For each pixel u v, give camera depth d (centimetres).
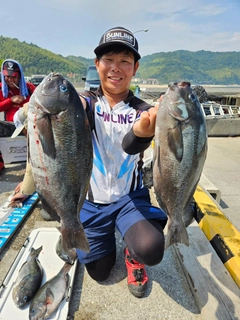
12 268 215
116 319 184
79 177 158
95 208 205
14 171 450
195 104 158
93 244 202
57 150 151
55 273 214
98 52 191
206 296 193
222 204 400
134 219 191
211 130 801
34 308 175
